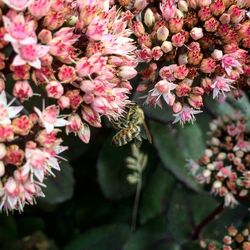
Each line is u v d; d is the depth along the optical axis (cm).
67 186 30
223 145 28
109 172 32
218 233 31
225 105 31
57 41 20
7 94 22
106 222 34
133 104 24
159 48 23
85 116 21
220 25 23
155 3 25
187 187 32
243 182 26
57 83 20
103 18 22
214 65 23
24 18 20
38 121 20
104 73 21
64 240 34
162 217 32
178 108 24
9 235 33
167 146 31
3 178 20
